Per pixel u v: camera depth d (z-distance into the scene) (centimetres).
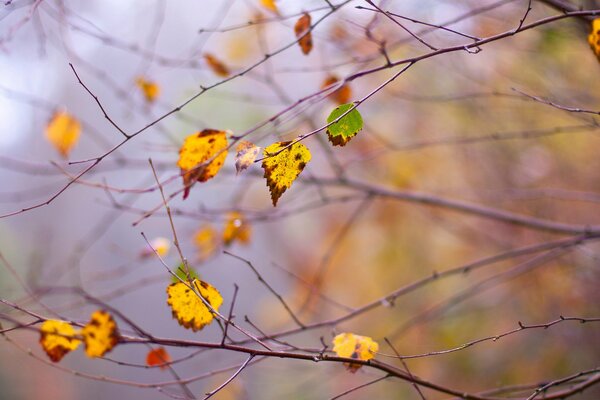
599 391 399
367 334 532
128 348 931
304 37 180
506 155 412
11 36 204
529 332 459
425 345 479
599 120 292
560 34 278
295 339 532
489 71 355
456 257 530
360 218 555
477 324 484
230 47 321
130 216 952
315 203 294
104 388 866
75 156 809
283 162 132
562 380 169
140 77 246
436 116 419
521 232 441
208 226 272
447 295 518
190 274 153
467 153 416
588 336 429
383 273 560
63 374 816
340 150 412
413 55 352
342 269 592
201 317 147
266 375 413
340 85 151
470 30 298
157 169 270
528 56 338
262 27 271
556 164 414
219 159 157
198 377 173
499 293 484
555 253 314
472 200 436
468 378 465
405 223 527
